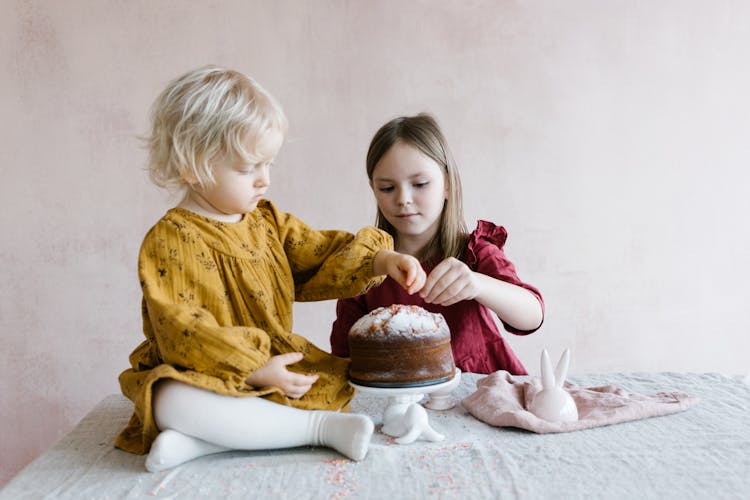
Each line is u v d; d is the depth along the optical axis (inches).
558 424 38.8
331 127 86.7
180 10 84.9
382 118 87.1
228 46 85.5
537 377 49.7
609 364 91.9
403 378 39.1
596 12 88.7
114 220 85.0
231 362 35.6
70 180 84.4
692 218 91.3
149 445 36.6
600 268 90.8
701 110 90.5
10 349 84.6
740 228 91.8
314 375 39.7
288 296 44.7
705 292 92.2
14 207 83.9
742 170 91.4
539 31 88.1
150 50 84.7
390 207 56.8
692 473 32.6
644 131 90.1
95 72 84.3
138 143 84.8
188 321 36.2
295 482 32.9
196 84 40.8
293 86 86.1
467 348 60.2
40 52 83.7
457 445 37.1
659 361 92.5
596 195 90.1
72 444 39.9
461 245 60.9
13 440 85.4
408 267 42.5
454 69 87.4
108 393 86.0
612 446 36.3
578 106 89.1
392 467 34.5
